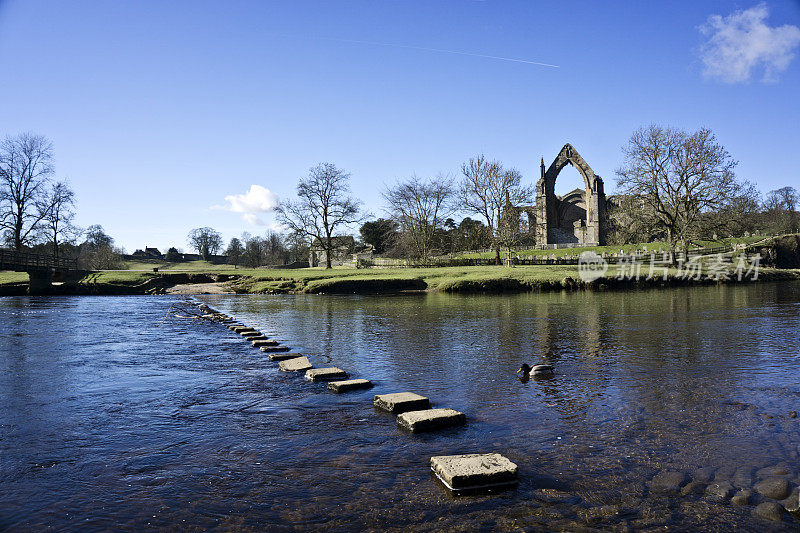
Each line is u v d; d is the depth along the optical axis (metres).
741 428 6.40
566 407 7.52
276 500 4.71
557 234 102.25
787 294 29.75
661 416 6.98
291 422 7.01
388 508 4.52
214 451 5.94
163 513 4.48
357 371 10.41
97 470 5.41
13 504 4.66
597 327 16.30
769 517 4.22
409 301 29.86
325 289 41.41
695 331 14.92
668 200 50.72
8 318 21.56
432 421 6.64
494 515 4.36
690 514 4.32
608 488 4.83
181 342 14.55
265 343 13.88
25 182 53.28
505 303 26.58
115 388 8.96
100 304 30.73
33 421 7.10
